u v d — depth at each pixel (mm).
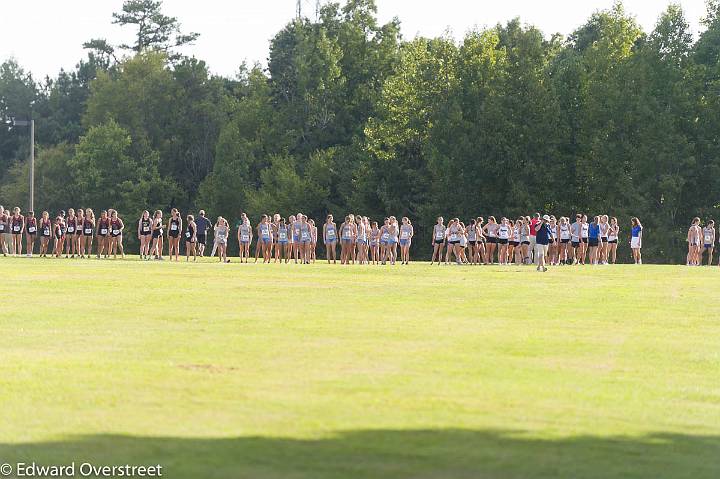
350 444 19766
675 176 157750
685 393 26234
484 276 74062
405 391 25078
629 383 27344
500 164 162625
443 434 20734
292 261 104750
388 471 17969
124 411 22344
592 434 21250
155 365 28391
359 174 183125
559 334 37375
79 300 48781
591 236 102625
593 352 32875
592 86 165750
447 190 166375
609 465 18875
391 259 100125
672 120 159125
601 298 54031
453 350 32344
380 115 188125
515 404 23938
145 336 34812
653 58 163500
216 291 55219
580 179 167375
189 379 26203
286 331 36594
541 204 163625
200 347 32062
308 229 100375
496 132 163750
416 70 180625
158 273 72375
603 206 164125
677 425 22516
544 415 22875
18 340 33625
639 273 81125
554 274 78438
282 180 186750
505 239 101188
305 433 20594
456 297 53281
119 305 46312
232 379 26281
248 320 40219
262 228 100062
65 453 18859
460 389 25531
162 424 21172
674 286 64750
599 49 168375
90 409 22531
